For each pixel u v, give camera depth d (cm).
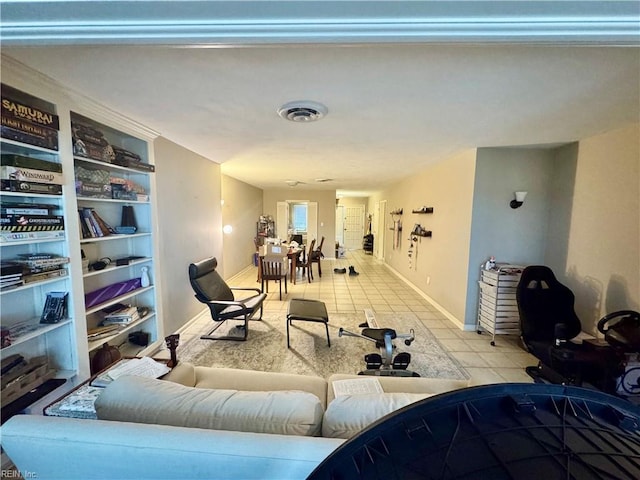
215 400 101
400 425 58
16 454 84
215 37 77
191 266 309
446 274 395
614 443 52
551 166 322
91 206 231
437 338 321
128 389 106
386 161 402
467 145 308
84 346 193
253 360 268
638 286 227
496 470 47
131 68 148
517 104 192
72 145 185
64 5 71
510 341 314
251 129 252
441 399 61
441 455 51
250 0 70
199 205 369
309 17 74
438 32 75
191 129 253
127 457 79
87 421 86
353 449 56
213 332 329
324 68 147
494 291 304
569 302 248
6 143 156
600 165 261
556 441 52
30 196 166
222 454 77
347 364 263
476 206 329
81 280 190
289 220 921
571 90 170
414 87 168
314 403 101
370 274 674
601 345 210
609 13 70
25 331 165
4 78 144
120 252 261
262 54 133
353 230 1180
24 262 161
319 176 565
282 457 76
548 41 78
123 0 70
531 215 329
